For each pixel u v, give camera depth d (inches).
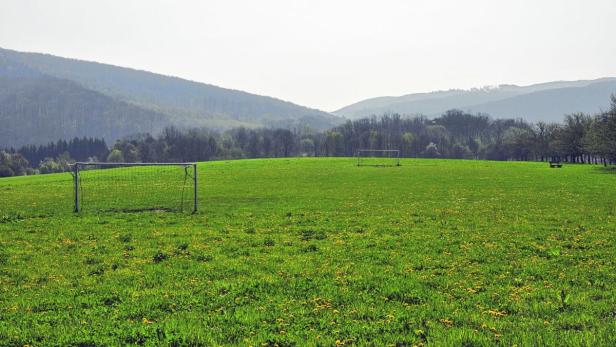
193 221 1029.2
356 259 666.8
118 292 518.3
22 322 429.4
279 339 387.2
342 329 407.8
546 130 6003.9
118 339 390.6
